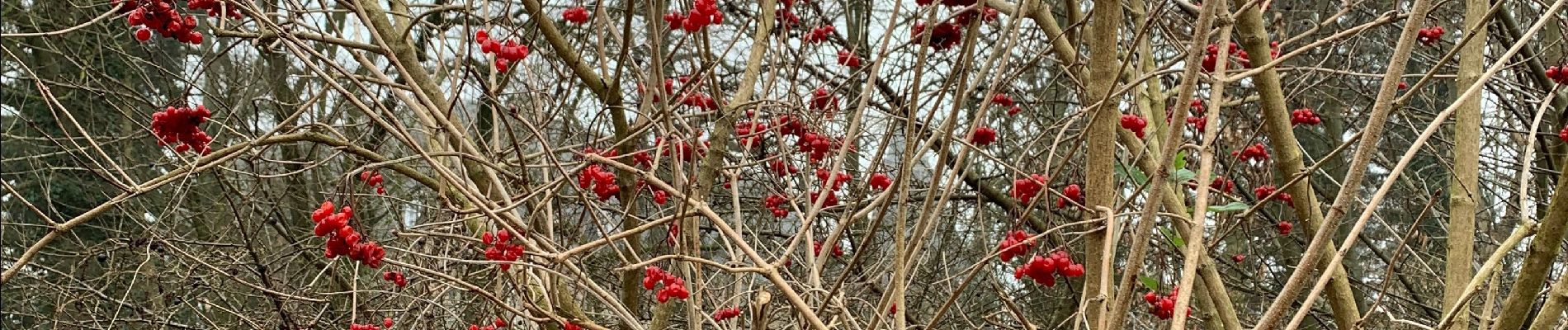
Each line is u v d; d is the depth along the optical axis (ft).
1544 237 5.52
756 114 11.83
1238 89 21.27
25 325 27.32
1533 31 6.31
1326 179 26.94
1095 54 6.73
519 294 10.03
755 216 22.81
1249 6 7.57
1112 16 6.66
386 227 23.82
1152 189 5.52
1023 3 8.25
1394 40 20.22
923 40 6.64
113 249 19.98
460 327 18.02
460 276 15.44
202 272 23.72
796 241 8.06
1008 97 19.01
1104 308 6.14
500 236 9.44
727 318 11.94
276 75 23.53
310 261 22.75
